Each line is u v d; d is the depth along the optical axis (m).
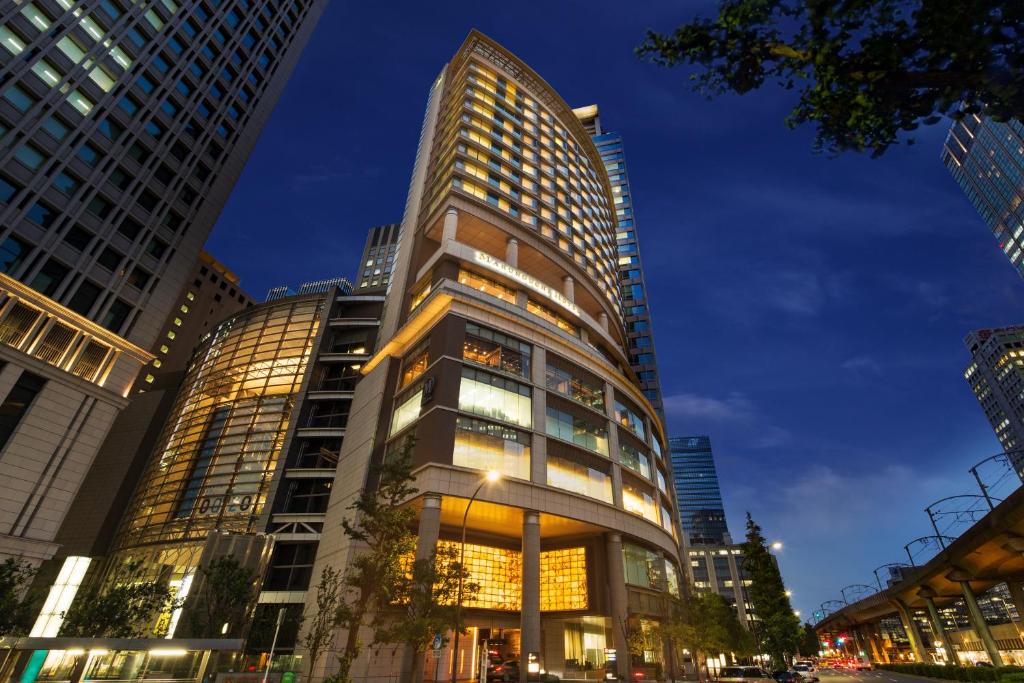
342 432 64.69
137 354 45.75
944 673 48.19
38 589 36.38
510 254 59.28
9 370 37.41
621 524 47.31
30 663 22.25
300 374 71.44
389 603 28.28
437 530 36.06
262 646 47.34
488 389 44.19
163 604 38.25
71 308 42.16
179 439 71.94
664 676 48.94
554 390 49.00
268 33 67.62
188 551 57.22
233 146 60.03
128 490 83.44
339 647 37.19
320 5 78.25
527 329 50.19
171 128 52.88
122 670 31.86
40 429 38.16
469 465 39.53
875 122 7.32
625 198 127.69
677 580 60.81
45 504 37.47
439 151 71.19
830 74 7.29
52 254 41.38
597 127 154.62
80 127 44.62
